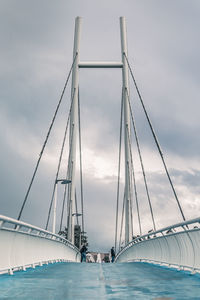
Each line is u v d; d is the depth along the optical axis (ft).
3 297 20.34
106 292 23.13
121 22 175.52
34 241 46.01
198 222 32.30
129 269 48.37
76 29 173.99
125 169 159.84
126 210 154.20
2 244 31.24
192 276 35.83
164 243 52.34
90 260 298.15
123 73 169.58
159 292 23.21
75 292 22.97
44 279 31.50
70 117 165.37
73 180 157.38
